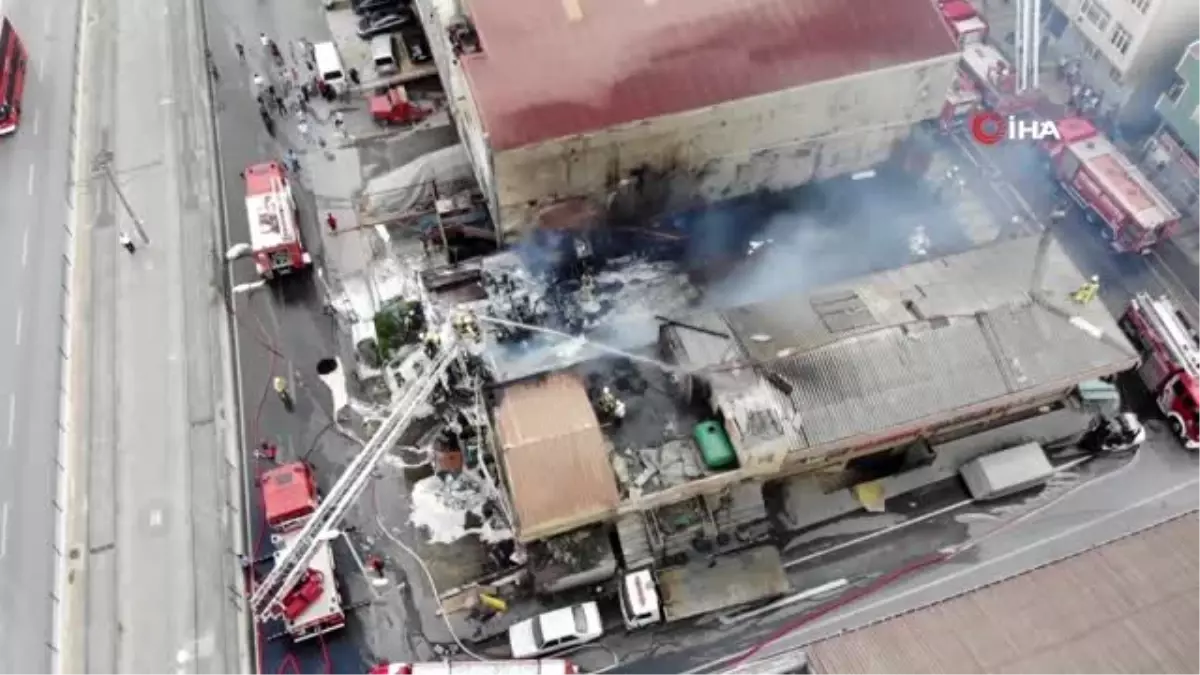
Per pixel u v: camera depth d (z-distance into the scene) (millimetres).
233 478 39500
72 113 52625
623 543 36281
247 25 57062
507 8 43344
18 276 45812
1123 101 49969
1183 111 45781
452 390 40406
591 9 43344
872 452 38875
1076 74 52312
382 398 41781
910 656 26859
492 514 38469
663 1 43781
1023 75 50438
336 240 47188
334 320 44312
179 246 46906
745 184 47062
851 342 37438
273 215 45344
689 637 35656
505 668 33000
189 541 37781
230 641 35469
